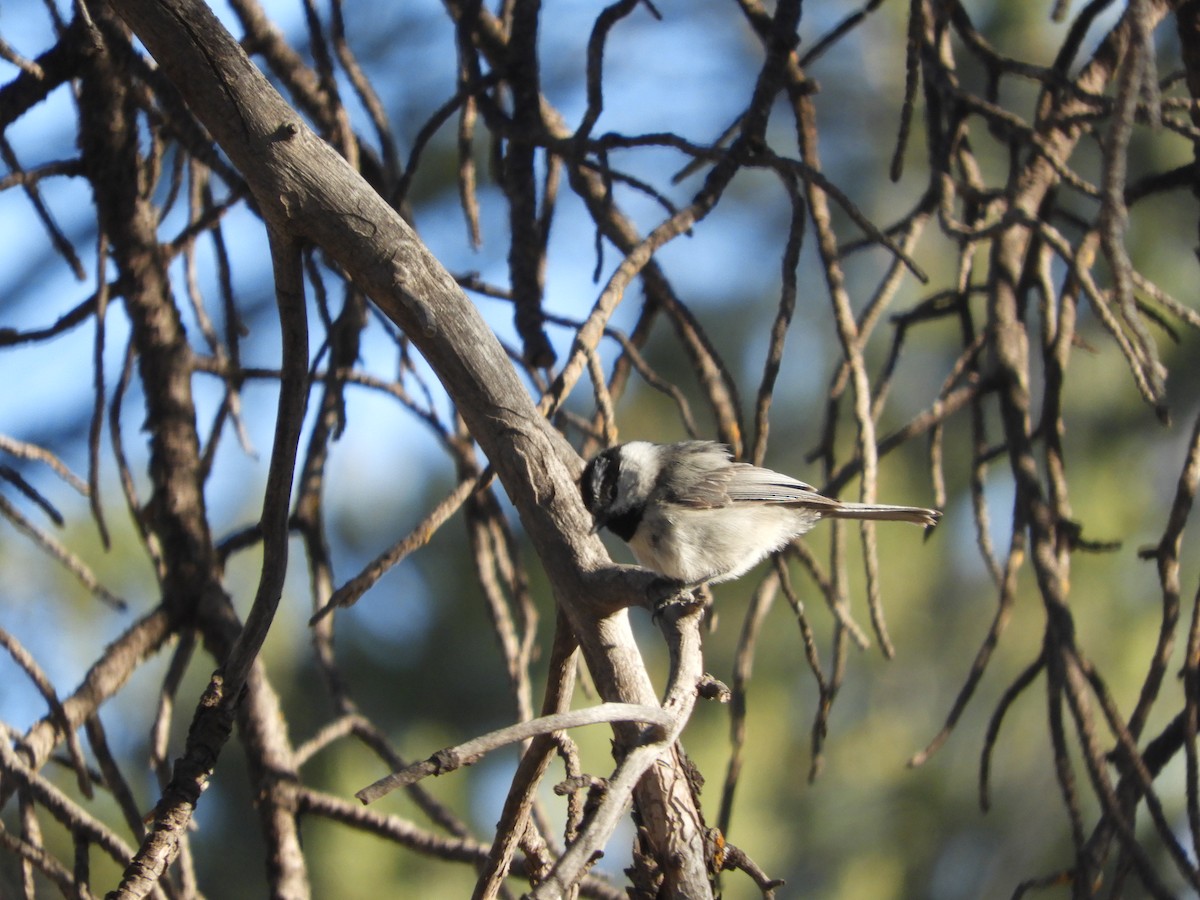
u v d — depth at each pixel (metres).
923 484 16.33
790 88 8.36
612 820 4.02
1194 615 6.39
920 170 17.28
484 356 5.64
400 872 14.05
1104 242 5.21
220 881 14.40
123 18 5.43
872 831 15.92
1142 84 5.36
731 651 15.83
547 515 5.54
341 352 8.80
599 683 5.46
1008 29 16.36
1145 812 14.12
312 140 5.55
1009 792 16.03
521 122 8.70
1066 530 7.42
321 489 8.76
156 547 8.26
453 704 15.76
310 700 14.97
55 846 12.32
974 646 16.30
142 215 8.52
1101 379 15.39
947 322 16.58
